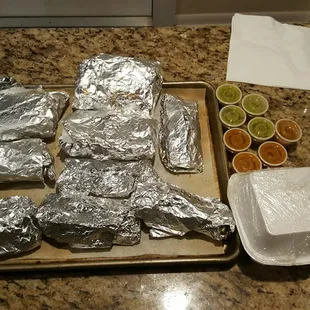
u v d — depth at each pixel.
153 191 0.78
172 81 0.97
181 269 0.77
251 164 0.86
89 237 0.75
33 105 0.86
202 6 1.12
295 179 0.76
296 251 0.73
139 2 1.13
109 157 0.84
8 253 0.75
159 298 0.75
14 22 1.11
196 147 0.86
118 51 1.06
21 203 0.76
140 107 0.89
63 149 0.84
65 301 0.74
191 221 0.75
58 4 1.14
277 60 1.04
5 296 0.74
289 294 0.75
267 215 0.72
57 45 1.07
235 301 0.75
